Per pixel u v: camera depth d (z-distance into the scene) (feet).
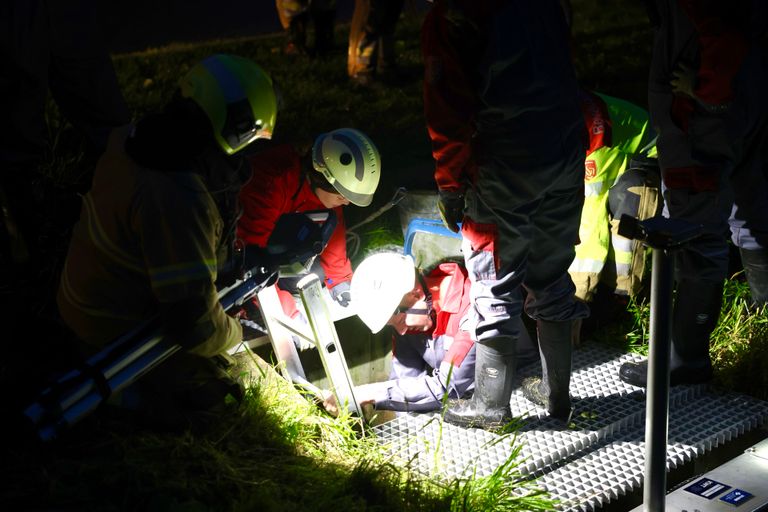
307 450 11.64
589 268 14.78
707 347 14.21
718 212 13.10
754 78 12.49
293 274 11.87
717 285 13.62
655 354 9.75
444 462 12.16
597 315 15.79
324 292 13.53
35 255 13.61
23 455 9.93
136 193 9.37
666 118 12.95
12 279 13.24
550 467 12.40
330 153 12.76
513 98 10.71
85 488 9.53
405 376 14.33
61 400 9.41
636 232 9.27
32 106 13.19
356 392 13.46
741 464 12.57
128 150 9.45
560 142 11.06
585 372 14.70
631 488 12.07
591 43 37.04
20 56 12.73
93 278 10.02
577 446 12.67
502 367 12.39
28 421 9.33
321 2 32.68
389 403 13.42
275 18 50.21
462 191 11.47
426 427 13.09
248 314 13.94
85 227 9.95
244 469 10.56
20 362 11.41
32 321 12.46
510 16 10.45
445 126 10.87
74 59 14.05
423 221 14.15
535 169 10.99
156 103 24.97
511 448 12.44
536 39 10.66
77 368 9.68
